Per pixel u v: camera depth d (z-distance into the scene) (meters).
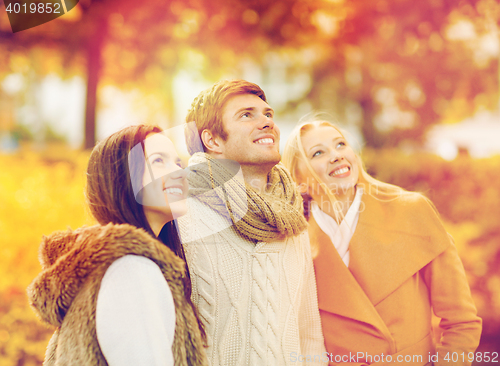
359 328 1.60
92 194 1.11
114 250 0.97
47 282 0.99
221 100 1.47
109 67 8.75
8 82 12.66
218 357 1.30
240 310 1.33
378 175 5.10
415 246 1.65
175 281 1.05
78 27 6.29
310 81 11.12
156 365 0.94
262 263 1.38
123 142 1.11
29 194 3.47
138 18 6.30
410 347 1.58
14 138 19.14
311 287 1.64
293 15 6.70
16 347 2.46
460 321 1.59
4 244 2.91
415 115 10.63
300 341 1.61
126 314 0.94
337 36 8.14
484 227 4.12
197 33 6.73
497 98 9.91
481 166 4.71
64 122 20.81
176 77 7.96
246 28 6.73
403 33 7.86
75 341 0.95
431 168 4.91
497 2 7.24
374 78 9.81
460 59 9.14
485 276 3.63
